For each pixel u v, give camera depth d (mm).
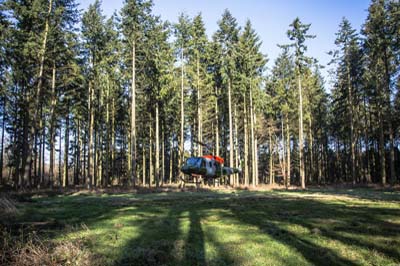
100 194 16281
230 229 6617
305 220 7746
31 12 18047
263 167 52375
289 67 32438
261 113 33594
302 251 4898
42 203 11688
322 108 40719
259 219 7934
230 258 4559
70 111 26312
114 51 23406
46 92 21391
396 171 37531
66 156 30641
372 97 29406
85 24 24656
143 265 4301
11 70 18359
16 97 21172
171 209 9953
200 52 25984
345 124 34156
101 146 32188
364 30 27062
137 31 21688
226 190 20625
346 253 4797
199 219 7938
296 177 50531
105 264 4305
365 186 25531
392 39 24656
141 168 42344
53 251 4703
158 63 23391
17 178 21938
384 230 6461
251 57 27844
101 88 26438
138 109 33031
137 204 11422
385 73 26328
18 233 6039
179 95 25250
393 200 12922
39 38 18453
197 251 4930
